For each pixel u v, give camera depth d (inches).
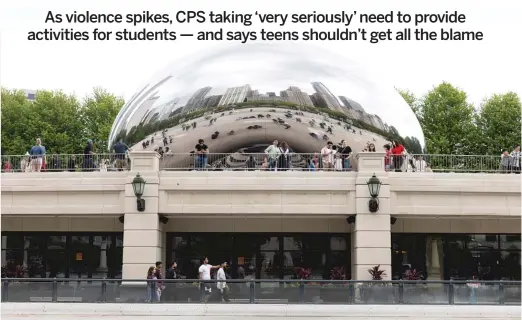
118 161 1295.5
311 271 1198.9
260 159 1295.5
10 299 922.7
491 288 917.8
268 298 914.1
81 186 1135.6
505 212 1136.8
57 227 1222.3
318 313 907.4
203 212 1107.3
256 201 1107.3
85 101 2736.2
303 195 1108.5
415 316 904.9
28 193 1149.1
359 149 1509.6
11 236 1232.8
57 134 2455.7
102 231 1219.9
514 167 1210.0
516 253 1221.1
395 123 1566.2
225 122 1493.6
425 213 1124.5
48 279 925.8
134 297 917.2
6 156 1237.7
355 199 1101.7
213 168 1232.2
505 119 2327.8
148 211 1101.7
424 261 1219.9
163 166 1272.1
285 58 1576.0
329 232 1198.3
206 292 916.0
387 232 1093.1
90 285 922.7
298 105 1501.0
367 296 914.7
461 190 1131.3
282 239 1208.2
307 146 1507.1
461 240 1223.5
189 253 1206.9
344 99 1534.2
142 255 1094.4
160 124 1509.6
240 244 1209.4
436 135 2367.1
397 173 1127.6
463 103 2415.1
